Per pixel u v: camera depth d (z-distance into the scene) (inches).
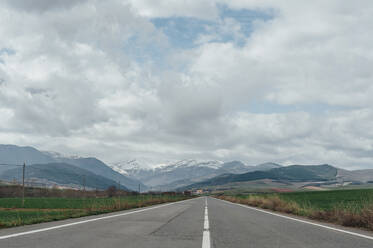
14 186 5743.1
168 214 780.6
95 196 5944.9
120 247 298.2
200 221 591.2
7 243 309.1
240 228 476.4
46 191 5812.0
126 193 6505.9
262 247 309.1
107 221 564.1
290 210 893.8
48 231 406.9
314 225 531.2
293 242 341.7
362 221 508.1
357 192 3479.3
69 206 2116.1
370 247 312.5
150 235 385.1
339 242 343.9
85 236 364.8
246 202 1740.9
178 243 327.0
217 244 324.2
